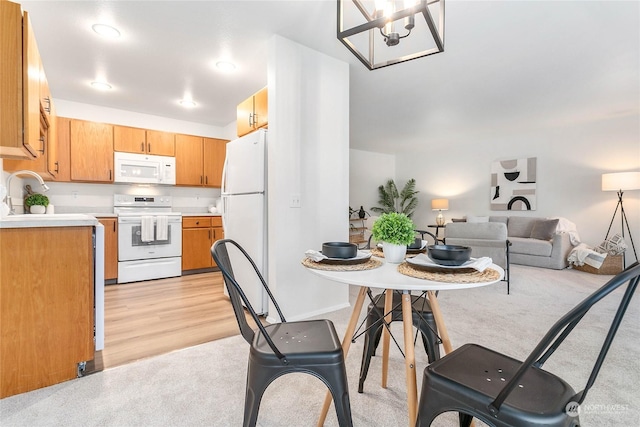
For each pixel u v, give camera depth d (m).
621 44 2.58
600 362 0.81
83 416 1.40
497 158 6.09
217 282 3.90
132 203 4.36
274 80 2.46
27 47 1.59
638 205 4.62
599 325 2.44
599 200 4.95
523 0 2.02
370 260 1.43
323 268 1.28
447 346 1.44
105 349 2.06
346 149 2.93
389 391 1.62
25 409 1.45
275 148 2.49
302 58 2.61
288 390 1.62
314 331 1.31
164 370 1.80
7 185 2.69
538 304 2.99
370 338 1.58
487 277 1.10
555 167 5.38
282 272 2.54
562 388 0.88
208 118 4.66
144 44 2.56
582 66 2.99
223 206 3.22
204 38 2.48
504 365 0.99
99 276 1.86
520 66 2.99
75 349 1.71
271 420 1.39
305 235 2.66
